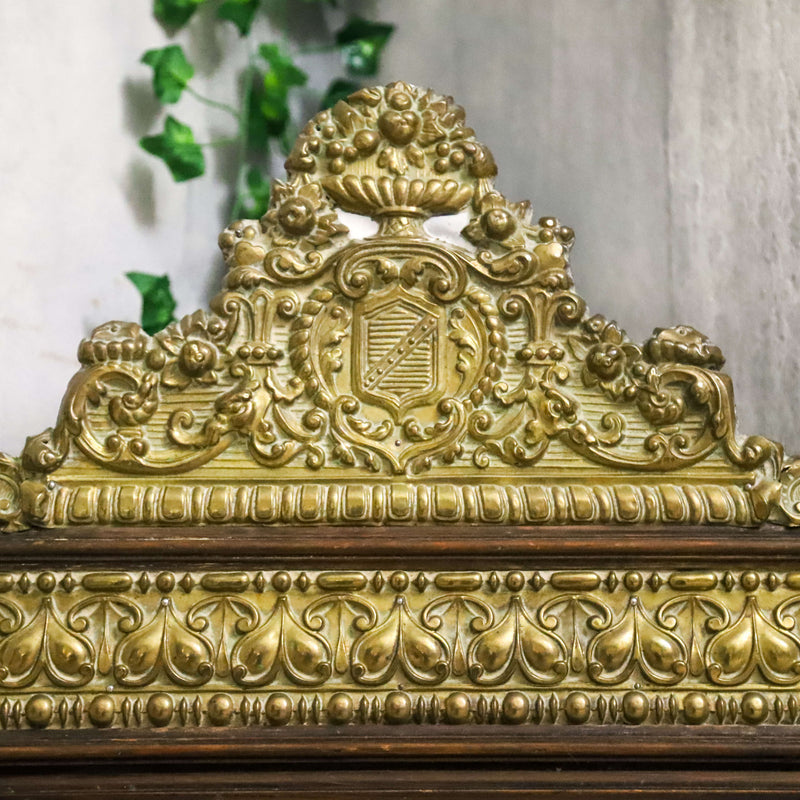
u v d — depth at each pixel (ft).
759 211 5.37
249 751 4.05
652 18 5.72
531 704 4.13
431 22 6.25
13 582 4.20
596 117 5.82
